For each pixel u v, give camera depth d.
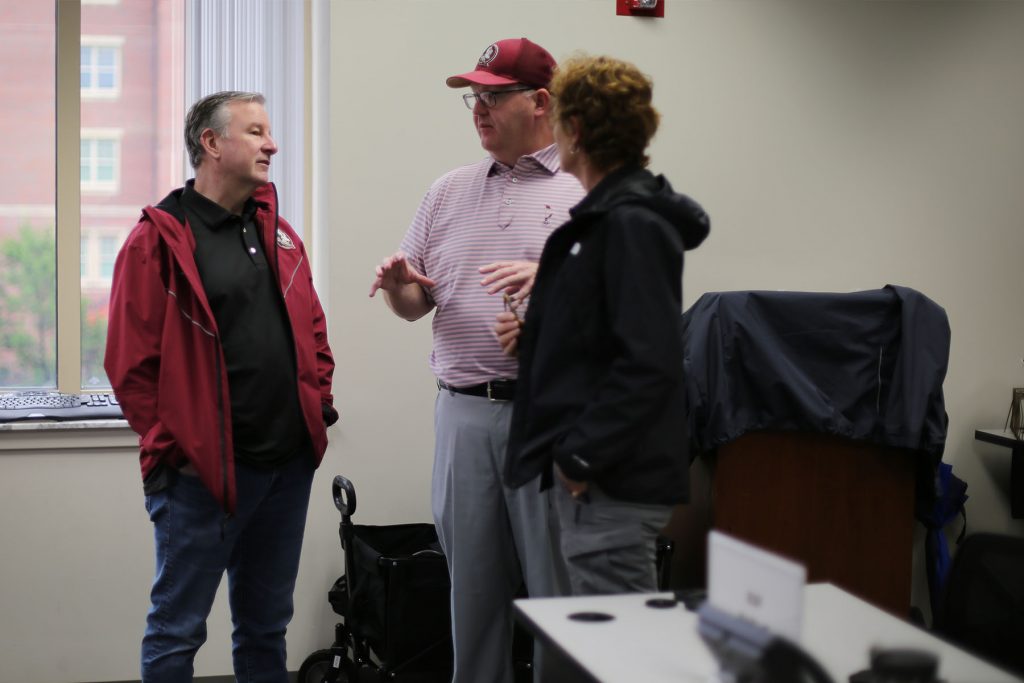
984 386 3.80
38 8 3.42
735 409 3.01
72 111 3.42
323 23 3.37
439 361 2.40
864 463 3.10
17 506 3.19
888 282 3.75
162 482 2.34
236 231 2.44
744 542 1.30
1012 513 3.71
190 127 2.40
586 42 3.48
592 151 1.87
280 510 2.51
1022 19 3.79
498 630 2.42
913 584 3.63
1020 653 1.77
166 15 3.47
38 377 3.47
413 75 3.35
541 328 1.87
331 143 3.30
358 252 3.33
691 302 3.60
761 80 3.62
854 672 1.30
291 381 2.44
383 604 2.96
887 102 3.71
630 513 1.79
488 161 2.43
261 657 2.60
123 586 3.26
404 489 3.38
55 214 3.46
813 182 3.67
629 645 1.34
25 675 3.21
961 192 3.77
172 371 2.27
